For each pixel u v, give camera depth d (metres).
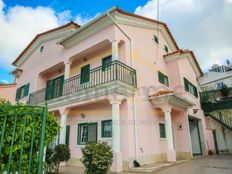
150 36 12.32
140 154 8.55
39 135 3.32
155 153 9.61
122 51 9.66
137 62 10.16
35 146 3.28
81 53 10.98
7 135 3.06
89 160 6.34
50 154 7.51
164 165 8.35
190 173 6.93
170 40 14.80
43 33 14.30
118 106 8.06
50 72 14.22
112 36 9.20
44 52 14.34
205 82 23.36
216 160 10.26
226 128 16.73
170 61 13.53
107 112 9.66
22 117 3.23
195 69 16.44
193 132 14.90
